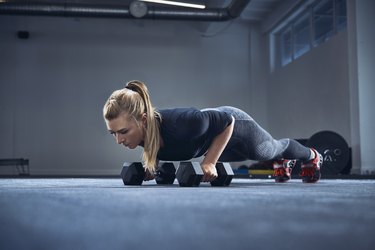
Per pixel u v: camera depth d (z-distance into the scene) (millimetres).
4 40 10422
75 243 473
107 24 10719
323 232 566
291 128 9539
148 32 10812
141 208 879
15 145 10297
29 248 448
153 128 1974
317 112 8344
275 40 10719
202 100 10844
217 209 865
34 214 773
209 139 2168
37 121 10383
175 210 840
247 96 10945
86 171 10367
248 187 2201
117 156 10461
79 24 10641
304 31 9695
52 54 10531
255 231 565
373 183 3055
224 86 10914
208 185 2494
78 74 10570
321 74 8195
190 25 10906
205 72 10898
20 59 10445
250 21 10953
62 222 660
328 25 8922
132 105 1926
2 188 1999
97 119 10523
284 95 9906
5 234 549
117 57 10695
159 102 10742
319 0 8617
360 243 484
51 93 10469
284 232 560
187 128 1986
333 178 5449
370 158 6520
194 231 562
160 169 2600
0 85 10352
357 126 6641
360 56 6660
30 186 2307
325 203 1050
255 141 2371
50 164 10328
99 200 1101
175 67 10836
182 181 2172
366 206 976
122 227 601
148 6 8695
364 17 6711
